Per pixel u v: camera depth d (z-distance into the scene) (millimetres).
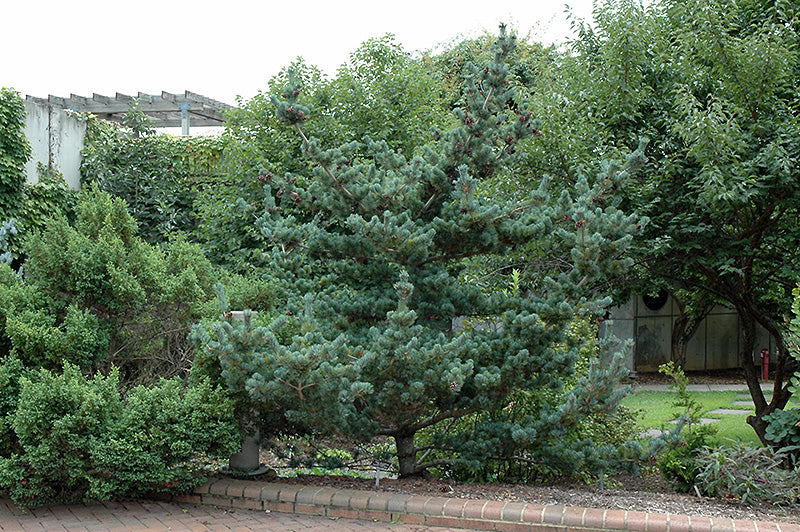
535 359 5344
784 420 6258
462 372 5070
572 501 5223
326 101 11422
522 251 7660
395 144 11352
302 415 5234
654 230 7637
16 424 4949
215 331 4984
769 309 8938
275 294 6816
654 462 7023
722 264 7598
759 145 7156
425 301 5715
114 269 5781
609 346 5402
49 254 5797
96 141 13812
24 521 5062
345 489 5441
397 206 5566
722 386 16297
